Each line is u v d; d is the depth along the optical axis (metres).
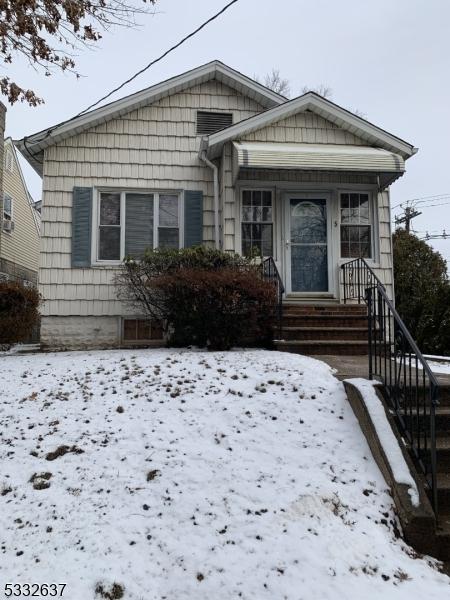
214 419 4.11
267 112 8.26
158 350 7.29
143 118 9.13
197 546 2.80
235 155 7.95
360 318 7.45
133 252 8.91
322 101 8.36
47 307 8.53
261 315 6.96
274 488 3.26
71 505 3.13
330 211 8.70
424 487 3.42
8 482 3.39
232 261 7.42
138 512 3.07
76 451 3.73
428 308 10.55
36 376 5.50
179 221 9.08
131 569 2.63
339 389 4.55
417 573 2.77
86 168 8.88
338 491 3.28
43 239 8.62
